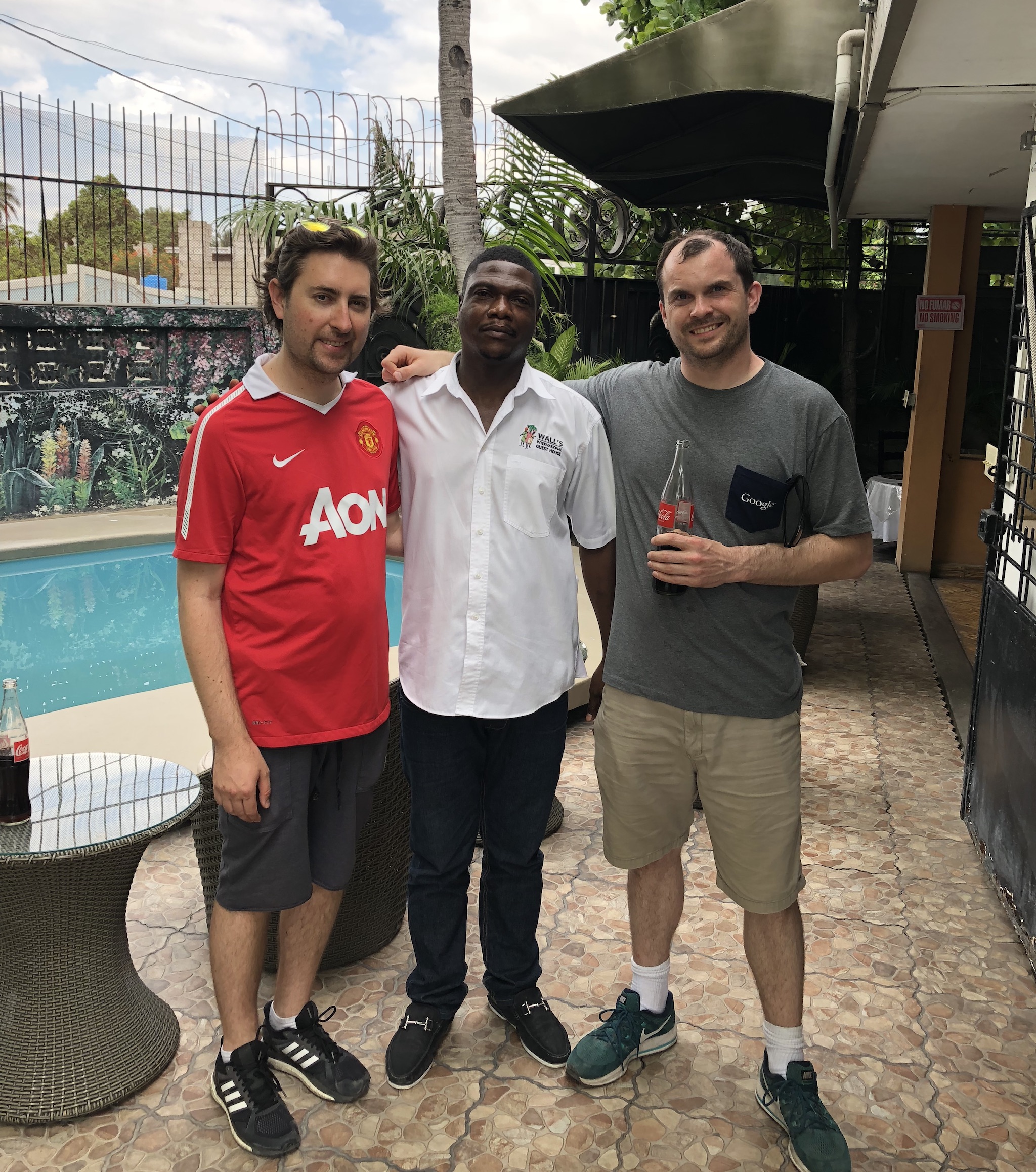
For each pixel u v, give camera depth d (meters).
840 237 10.50
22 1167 1.99
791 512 2.00
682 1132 2.09
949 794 3.83
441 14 6.68
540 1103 2.17
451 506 2.10
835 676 5.32
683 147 6.70
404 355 2.19
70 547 7.54
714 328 1.90
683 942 2.79
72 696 4.93
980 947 2.78
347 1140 2.06
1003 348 8.61
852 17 4.39
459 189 6.88
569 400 2.13
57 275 8.88
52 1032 2.11
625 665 2.14
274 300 1.92
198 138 8.88
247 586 1.95
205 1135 2.07
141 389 9.02
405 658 2.20
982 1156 2.03
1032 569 3.07
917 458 7.75
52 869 2.00
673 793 2.18
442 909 2.25
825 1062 2.31
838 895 3.06
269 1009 2.30
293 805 2.02
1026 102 3.81
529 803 2.24
